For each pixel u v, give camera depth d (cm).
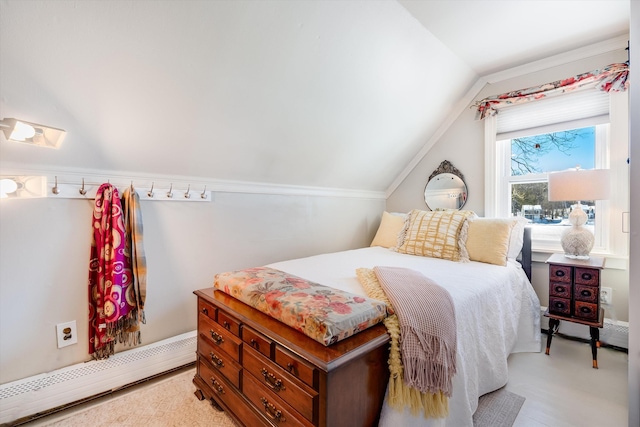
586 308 188
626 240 206
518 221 226
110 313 153
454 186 291
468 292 147
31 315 146
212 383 146
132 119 151
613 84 204
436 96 257
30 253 145
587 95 220
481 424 138
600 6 174
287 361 102
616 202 209
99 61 126
